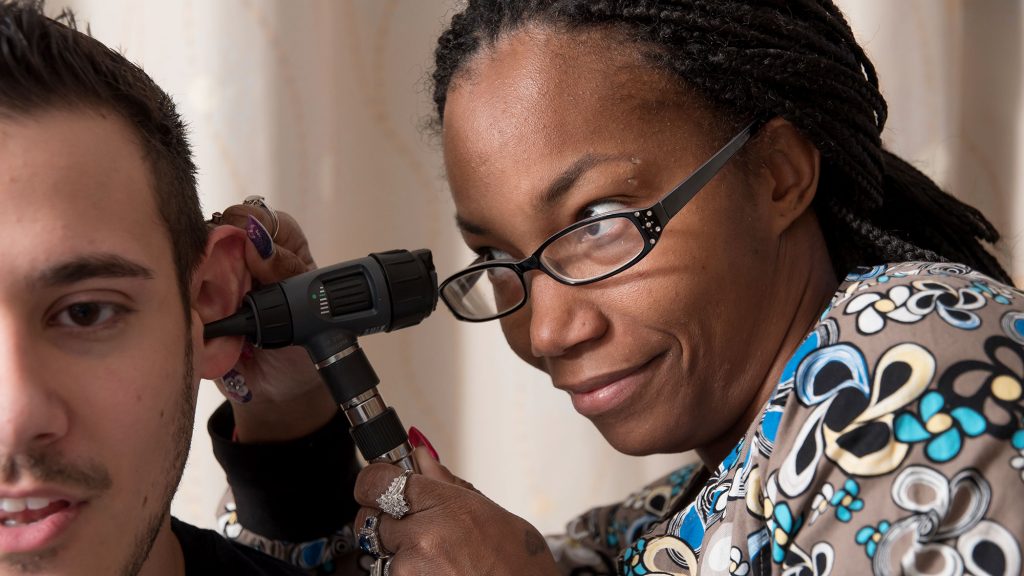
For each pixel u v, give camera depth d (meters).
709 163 0.89
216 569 0.97
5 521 0.72
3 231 0.72
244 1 1.41
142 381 0.78
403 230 1.53
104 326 0.77
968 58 1.68
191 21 1.40
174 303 0.83
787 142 0.94
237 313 0.90
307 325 0.91
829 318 0.84
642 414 0.93
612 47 0.90
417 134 1.52
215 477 1.45
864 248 1.01
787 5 0.95
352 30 1.49
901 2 1.63
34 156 0.74
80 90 0.78
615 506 1.25
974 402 0.73
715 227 0.90
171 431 0.82
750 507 0.82
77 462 0.73
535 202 0.90
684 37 0.89
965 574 0.71
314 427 1.10
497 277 1.00
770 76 0.91
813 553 0.76
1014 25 1.67
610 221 0.90
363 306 0.93
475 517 0.87
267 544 1.12
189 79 1.41
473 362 1.58
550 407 1.60
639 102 0.89
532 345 0.94
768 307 0.94
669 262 0.89
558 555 1.23
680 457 1.66
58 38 0.79
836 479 0.76
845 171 0.96
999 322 0.78
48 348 0.74
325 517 1.12
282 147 1.43
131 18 1.40
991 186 1.69
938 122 1.65
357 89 1.50
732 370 0.93
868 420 0.76
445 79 0.99
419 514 0.88
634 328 0.90
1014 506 0.71
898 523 0.72
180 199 0.87
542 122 0.89
